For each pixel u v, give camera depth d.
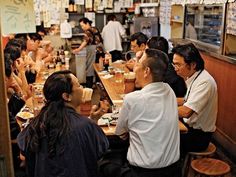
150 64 2.01
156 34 7.47
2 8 1.34
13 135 2.20
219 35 4.28
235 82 3.68
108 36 7.37
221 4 4.17
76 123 1.67
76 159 1.63
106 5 7.79
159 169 2.00
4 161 1.07
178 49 2.70
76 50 6.83
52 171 1.62
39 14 5.17
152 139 1.98
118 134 2.21
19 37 4.20
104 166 2.40
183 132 2.50
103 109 2.79
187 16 5.81
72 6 7.75
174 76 2.98
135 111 2.01
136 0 8.30
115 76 4.19
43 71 4.37
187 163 2.75
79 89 1.78
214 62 4.32
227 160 3.67
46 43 5.17
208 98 2.63
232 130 3.76
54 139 1.61
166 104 2.03
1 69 1.02
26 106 2.88
